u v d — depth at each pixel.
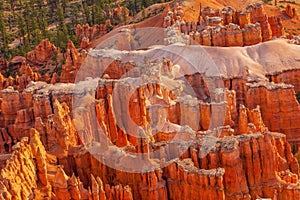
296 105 158.75
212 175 108.44
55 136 129.50
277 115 159.62
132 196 114.06
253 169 116.00
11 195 102.81
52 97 152.75
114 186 113.44
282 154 130.50
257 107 150.50
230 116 145.62
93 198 108.94
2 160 124.44
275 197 110.75
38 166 114.56
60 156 124.06
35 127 133.50
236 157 113.81
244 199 112.69
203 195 109.75
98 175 121.00
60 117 129.12
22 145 115.31
